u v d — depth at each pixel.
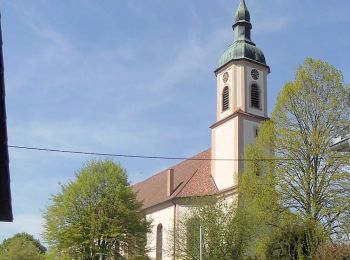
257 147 44.41
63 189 52.91
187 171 64.50
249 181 43.62
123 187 53.12
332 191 40.34
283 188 41.72
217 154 56.53
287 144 42.69
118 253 51.34
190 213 48.59
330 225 39.69
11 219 11.94
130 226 52.19
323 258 33.50
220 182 55.50
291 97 43.50
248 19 59.75
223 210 46.41
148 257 54.81
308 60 43.94
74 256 50.59
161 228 60.62
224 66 57.88
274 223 41.38
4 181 10.86
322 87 43.25
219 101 57.78
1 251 96.00
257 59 57.72
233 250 43.84
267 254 39.59
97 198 52.38
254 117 55.44
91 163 54.34
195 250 45.41
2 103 9.38
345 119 42.50
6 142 10.05
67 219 51.31
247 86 56.53
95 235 50.53
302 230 38.66
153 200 64.75
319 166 41.53
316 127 42.53
